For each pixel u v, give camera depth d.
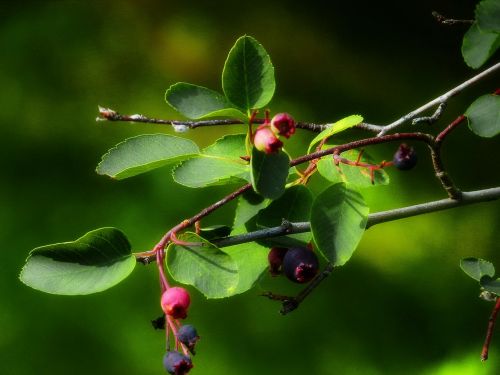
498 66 0.75
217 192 1.35
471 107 0.72
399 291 1.37
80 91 1.55
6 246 1.32
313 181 1.36
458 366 1.31
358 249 1.40
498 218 1.47
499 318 1.35
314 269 0.70
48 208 1.37
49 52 1.59
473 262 0.74
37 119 1.49
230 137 0.71
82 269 0.67
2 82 1.54
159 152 0.71
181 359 0.66
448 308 1.36
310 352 1.28
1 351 1.24
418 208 0.73
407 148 0.72
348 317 1.33
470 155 1.59
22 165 1.42
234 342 1.26
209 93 0.70
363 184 0.73
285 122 0.66
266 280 1.30
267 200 0.72
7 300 1.27
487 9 0.72
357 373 1.28
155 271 1.28
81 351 1.25
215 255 0.68
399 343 1.31
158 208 1.34
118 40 1.62
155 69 1.61
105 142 1.47
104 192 1.38
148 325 1.25
